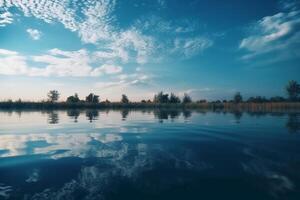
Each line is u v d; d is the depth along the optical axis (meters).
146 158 5.80
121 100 64.69
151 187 3.99
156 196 3.66
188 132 10.49
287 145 7.24
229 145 7.33
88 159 5.73
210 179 4.34
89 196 3.67
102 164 5.30
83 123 15.27
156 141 8.19
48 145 7.58
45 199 3.56
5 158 5.86
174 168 4.99
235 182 4.18
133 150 6.74
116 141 8.27
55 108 49.75
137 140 8.45
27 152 6.53
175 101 64.25
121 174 4.64
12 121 16.86
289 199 3.50
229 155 6.03
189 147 7.09
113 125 13.98
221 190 3.85
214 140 8.29
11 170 4.89
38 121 16.88
